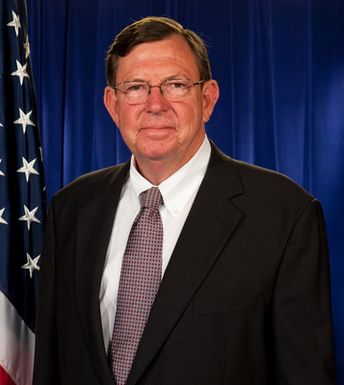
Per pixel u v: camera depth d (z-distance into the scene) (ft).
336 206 9.14
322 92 9.12
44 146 9.43
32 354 5.54
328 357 3.42
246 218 3.53
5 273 5.42
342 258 9.14
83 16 9.43
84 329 3.56
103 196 3.90
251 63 9.18
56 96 9.39
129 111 3.48
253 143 9.29
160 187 3.64
